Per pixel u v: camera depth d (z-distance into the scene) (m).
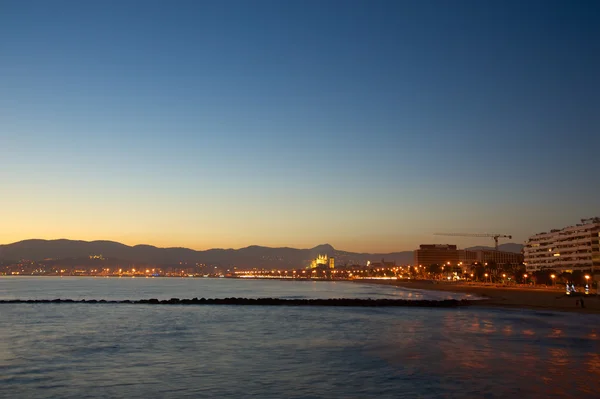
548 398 32.25
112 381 37.28
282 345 54.38
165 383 36.62
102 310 104.06
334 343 55.75
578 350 50.28
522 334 63.44
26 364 43.75
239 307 115.19
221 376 38.78
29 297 174.00
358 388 34.97
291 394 33.53
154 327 72.06
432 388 34.78
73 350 51.12
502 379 37.31
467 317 88.81
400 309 110.50
